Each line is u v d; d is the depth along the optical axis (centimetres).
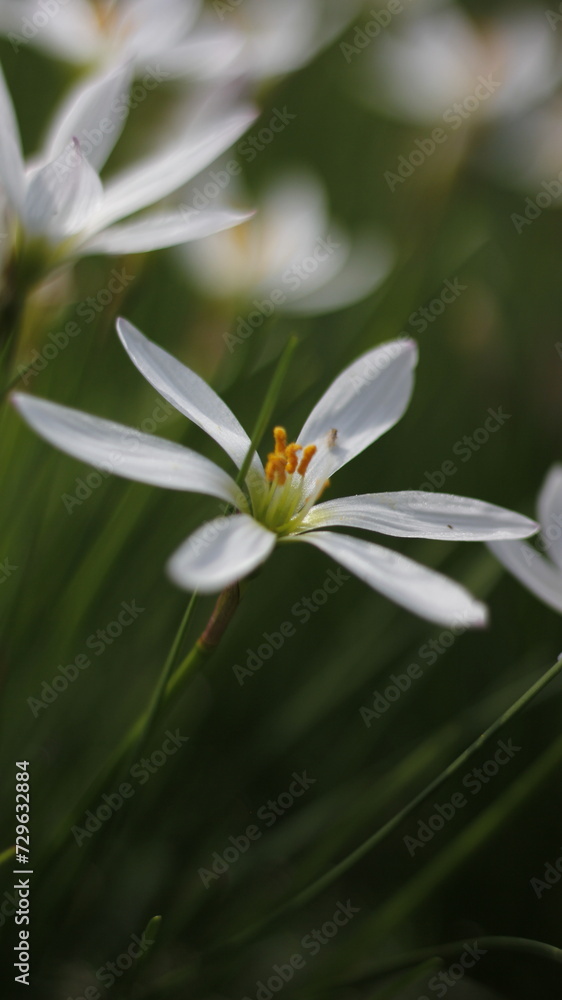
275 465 31
